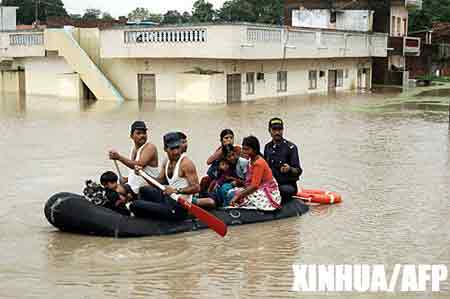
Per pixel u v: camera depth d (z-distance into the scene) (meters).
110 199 8.91
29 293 6.80
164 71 30.19
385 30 42.78
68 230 8.77
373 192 11.34
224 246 8.29
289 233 8.87
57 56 33.56
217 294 6.77
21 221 9.46
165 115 23.58
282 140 10.02
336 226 9.21
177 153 8.72
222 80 28.97
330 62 37.62
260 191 9.40
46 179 12.46
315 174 12.89
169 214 8.73
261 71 31.59
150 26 29.00
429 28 56.44
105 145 16.47
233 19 65.50
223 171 9.66
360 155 15.11
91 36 31.73
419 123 21.41
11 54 34.84
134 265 7.60
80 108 26.48
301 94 34.75
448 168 13.52
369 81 42.78
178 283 7.06
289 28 30.97
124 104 28.47
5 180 12.38
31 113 24.48
